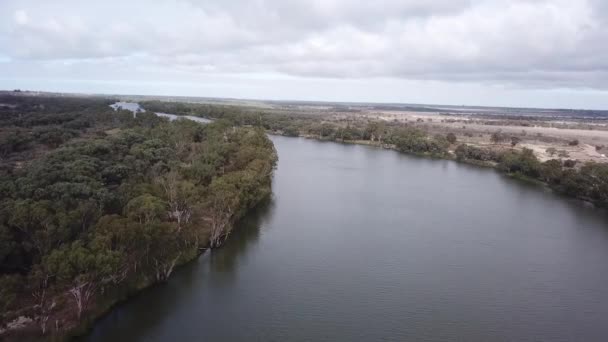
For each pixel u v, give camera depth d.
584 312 78.06
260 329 68.81
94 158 131.38
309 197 147.38
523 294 84.00
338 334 68.56
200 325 69.00
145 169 135.12
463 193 164.50
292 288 82.31
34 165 121.25
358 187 166.62
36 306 63.38
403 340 67.62
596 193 151.50
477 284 87.38
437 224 124.38
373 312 75.31
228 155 161.12
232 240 103.38
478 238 114.00
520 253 104.88
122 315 70.00
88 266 62.75
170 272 82.50
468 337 69.31
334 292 81.69
